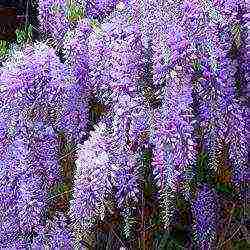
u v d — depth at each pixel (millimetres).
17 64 1764
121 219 1832
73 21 1967
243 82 1844
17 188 1749
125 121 1701
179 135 1674
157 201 1826
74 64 1825
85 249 1777
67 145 1823
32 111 1778
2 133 1758
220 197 1904
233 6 1775
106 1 1975
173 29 1693
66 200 1820
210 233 1873
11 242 1762
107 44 1758
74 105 1809
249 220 1930
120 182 1697
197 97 1750
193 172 1782
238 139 1766
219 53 1723
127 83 1720
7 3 2871
